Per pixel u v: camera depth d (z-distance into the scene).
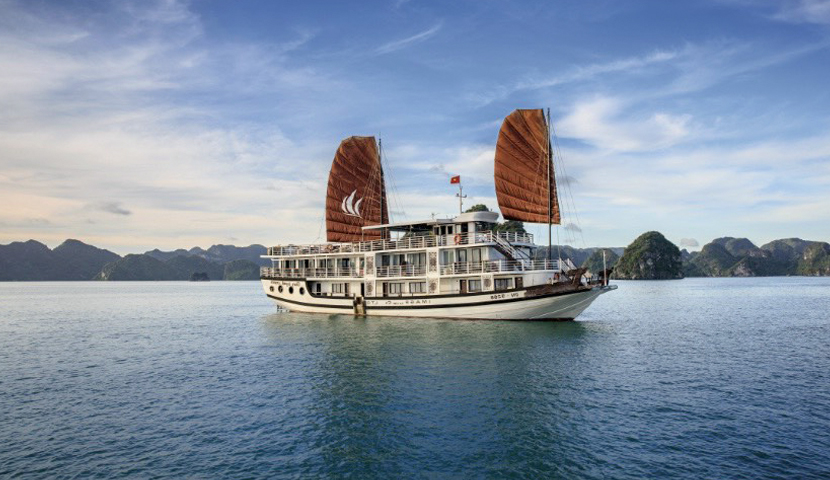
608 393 24.38
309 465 17.02
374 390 25.20
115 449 18.41
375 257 51.66
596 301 87.69
